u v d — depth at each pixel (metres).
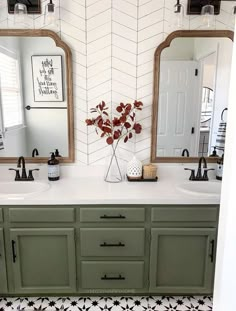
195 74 2.18
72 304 1.99
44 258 1.90
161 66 2.16
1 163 2.26
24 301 2.02
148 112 2.24
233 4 2.08
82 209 1.82
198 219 1.84
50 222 1.83
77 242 1.87
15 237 1.85
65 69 2.15
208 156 2.28
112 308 1.95
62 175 2.29
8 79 2.18
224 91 2.21
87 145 2.28
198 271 1.94
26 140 2.25
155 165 2.27
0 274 1.91
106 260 1.91
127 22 2.11
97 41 2.13
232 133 1.01
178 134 2.26
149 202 1.81
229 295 1.03
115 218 1.83
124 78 2.19
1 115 2.23
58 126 2.24
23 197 1.80
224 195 1.09
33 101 2.20
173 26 2.12
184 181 2.20
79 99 2.21
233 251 1.00
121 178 2.22
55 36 2.10
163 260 1.92
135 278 1.94
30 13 2.07
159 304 1.99
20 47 2.12
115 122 2.12
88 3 2.08
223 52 2.15
